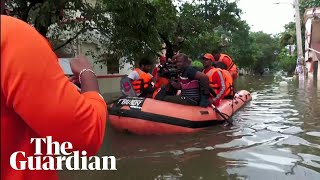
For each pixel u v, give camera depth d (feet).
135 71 29.53
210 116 25.67
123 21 32.19
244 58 143.13
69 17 34.35
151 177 14.70
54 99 3.50
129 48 33.86
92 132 3.78
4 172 3.79
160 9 39.96
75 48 43.09
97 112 3.92
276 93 52.29
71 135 3.65
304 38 125.39
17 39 3.43
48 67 3.52
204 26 49.57
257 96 48.16
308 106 35.70
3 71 3.39
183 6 48.88
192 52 54.29
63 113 3.53
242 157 17.44
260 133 23.06
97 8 30.78
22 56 3.40
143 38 33.78
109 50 37.40
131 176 14.78
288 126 25.17
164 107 24.53
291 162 16.37
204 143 20.74
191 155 18.16
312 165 15.87
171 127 23.82
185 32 48.26
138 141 21.85
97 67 51.85
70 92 3.64
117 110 24.82
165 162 16.93
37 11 24.30
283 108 34.76
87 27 33.12
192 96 26.09
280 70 273.54
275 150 18.58
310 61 105.60
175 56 26.55
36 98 3.43
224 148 19.35
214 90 28.81
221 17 64.28
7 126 3.63
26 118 3.50
